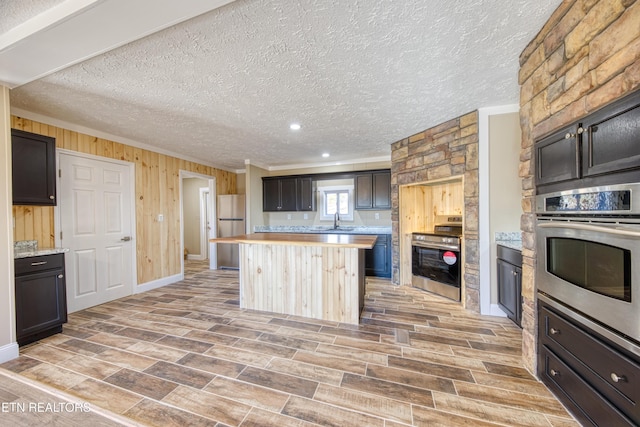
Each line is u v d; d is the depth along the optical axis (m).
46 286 2.41
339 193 5.42
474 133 2.84
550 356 1.60
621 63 1.05
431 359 2.02
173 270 4.50
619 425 1.12
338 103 2.57
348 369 1.91
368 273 4.68
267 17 1.41
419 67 1.95
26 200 2.38
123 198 3.70
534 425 1.39
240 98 2.43
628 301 1.07
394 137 3.75
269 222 5.83
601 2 1.14
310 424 1.41
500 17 1.46
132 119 2.95
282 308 3.02
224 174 5.92
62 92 2.28
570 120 1.35
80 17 1.30
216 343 2.30
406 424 1.41
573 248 1.38
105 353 2.14
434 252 3.62
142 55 1.75
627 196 1.06
